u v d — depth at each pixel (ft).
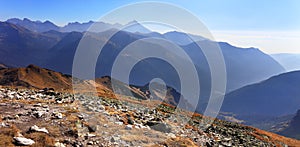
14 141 42.19
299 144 143.33
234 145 86.94
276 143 125.90
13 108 71.00
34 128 49.90
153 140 57.98
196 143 69.97
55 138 48.37
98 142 50.80
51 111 71.15
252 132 140.46
